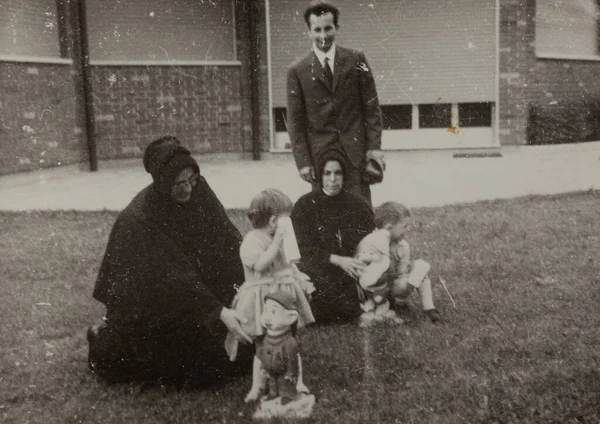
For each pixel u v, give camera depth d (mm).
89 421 3541
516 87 15359
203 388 3902
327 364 4090
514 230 7484
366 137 5680
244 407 3607
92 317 5117
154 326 3816
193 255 3984
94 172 13711
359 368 4012
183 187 3820
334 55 5609
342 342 4422
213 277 4070
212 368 3885
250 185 11398
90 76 13930
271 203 3887
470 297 5270
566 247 6750
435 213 8453
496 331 4523
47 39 13180
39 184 12070
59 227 8156
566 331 4484
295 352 3586
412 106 15734
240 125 15289
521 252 6605
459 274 5926
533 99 15664
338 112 5586
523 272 5926
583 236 7188
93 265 6500
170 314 3793
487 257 6430
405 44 15469
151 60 14594
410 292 4844
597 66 16531
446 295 5332
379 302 4824
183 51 14836
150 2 14477
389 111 15828
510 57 15266
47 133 12805
